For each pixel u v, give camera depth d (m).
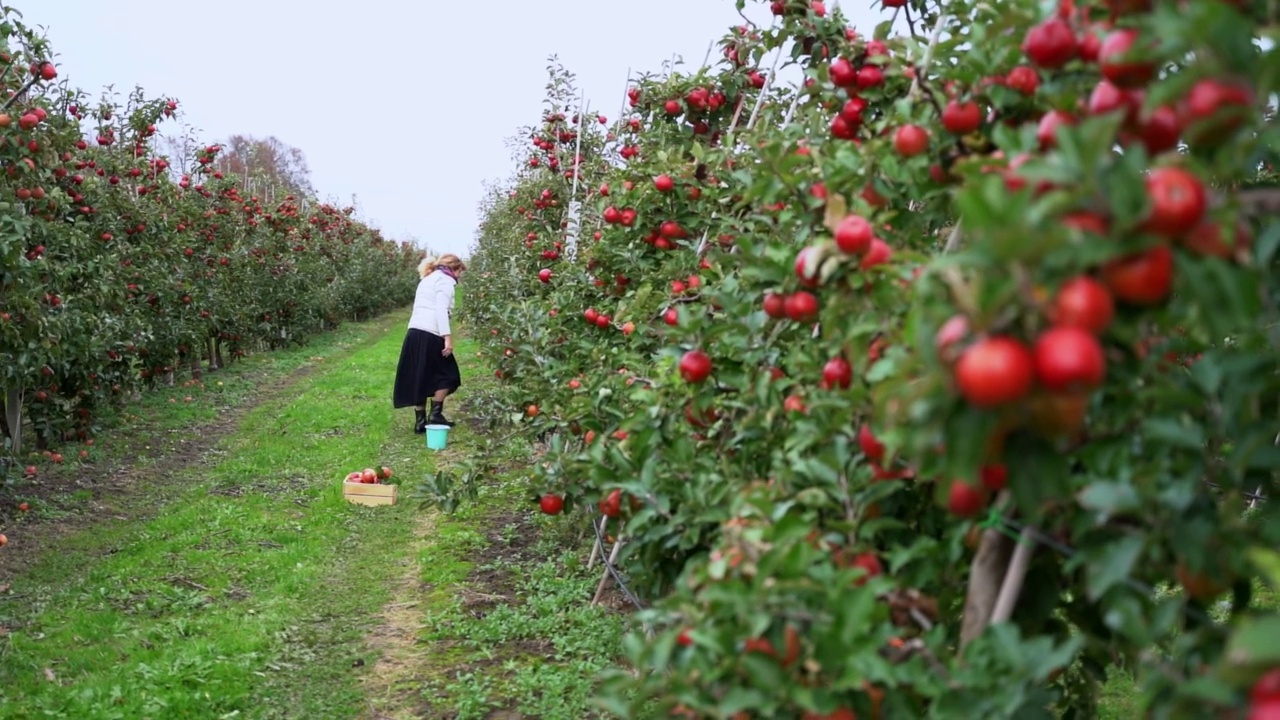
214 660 4.20
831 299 2.20
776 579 1.75
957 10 2.66
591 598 4.86
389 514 6.61
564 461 3.87
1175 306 1.49
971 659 1.68
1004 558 1.88
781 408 2.54
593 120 9.16
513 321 6.63
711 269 3.43
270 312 16.78
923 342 1.28
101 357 8.16
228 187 14.00
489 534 6.07
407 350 9.09
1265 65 1.25
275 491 7.15
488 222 20.48
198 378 13.02
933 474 1.62
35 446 8.12
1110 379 1.55
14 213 5.60
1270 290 1.94
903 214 2.50
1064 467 1.39
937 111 2.37
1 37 5.63
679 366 2.82
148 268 10.54
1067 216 1.25
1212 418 1.67
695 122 6.00
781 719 1.65
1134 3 1.54
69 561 5.52
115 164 9.95
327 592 5.18
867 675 1.60
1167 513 1.56
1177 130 1.49
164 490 7.21
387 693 3.99
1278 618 1.06
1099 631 2.18
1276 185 2.18
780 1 4.01
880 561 2.17
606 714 3.66
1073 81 2.01
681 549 2.66
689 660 1.70
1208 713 1.34
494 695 3.94
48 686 3.90
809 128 3.32
